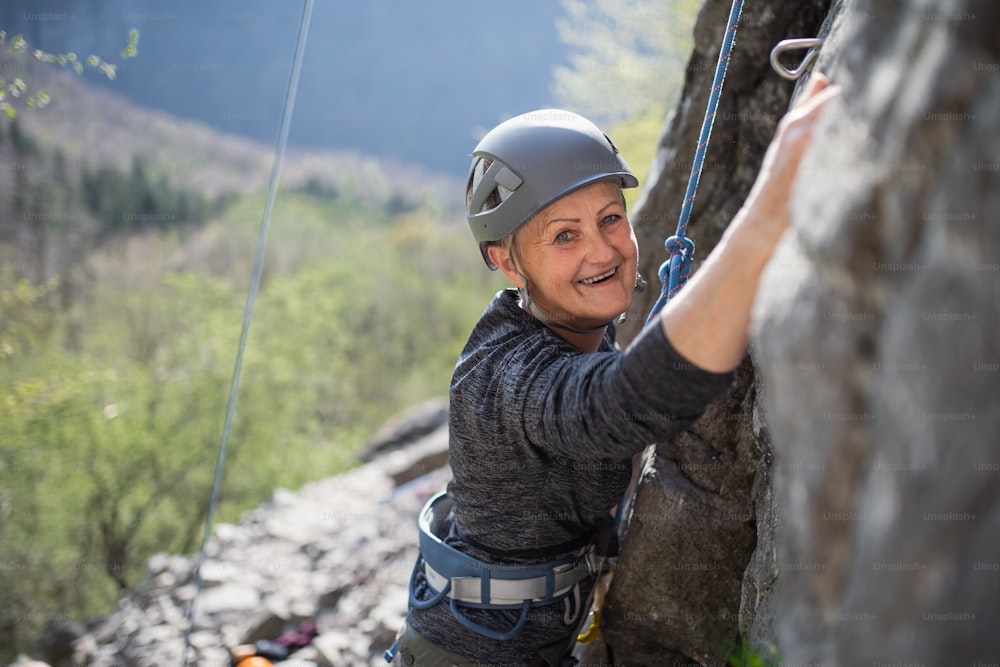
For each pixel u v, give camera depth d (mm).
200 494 13438
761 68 2121
